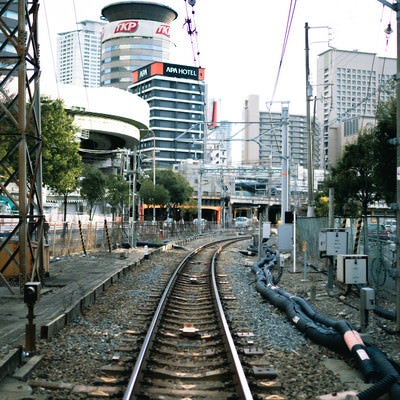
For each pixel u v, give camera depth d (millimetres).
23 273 13617
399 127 9852
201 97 145125
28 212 15578
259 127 131250
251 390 6547
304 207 56906
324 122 46562
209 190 98062
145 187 70562
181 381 7168
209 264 25859
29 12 14906
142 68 147625
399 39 9828
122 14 186500
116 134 82188
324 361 8133
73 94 73875
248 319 11594
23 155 13742
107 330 10094
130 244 35125
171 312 12500
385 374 6820
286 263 24844
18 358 7332
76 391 6457
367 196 33750
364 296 9664
